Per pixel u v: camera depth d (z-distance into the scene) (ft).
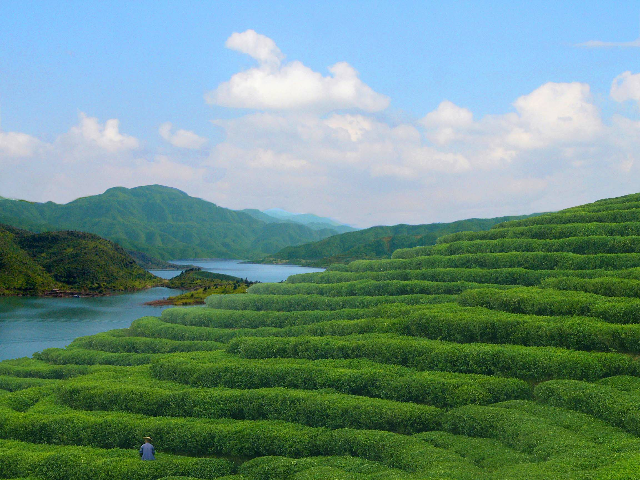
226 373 176.24
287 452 132.05
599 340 155.53
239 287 544.62
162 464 127.03
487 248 275.39
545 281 212.84
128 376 193.67
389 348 177.17
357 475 109.19
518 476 92.94
